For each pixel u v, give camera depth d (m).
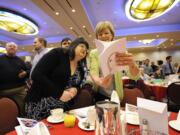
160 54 14.27
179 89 2.78
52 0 4.14
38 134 0.76
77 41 1.56
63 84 1.58
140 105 0.80
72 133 1.00
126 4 4.93
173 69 8.02
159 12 5.69
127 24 7.39
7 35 8.46
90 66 1.55
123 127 0.78
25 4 4.99
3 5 5.03
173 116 1.22
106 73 0.94
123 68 0.95
